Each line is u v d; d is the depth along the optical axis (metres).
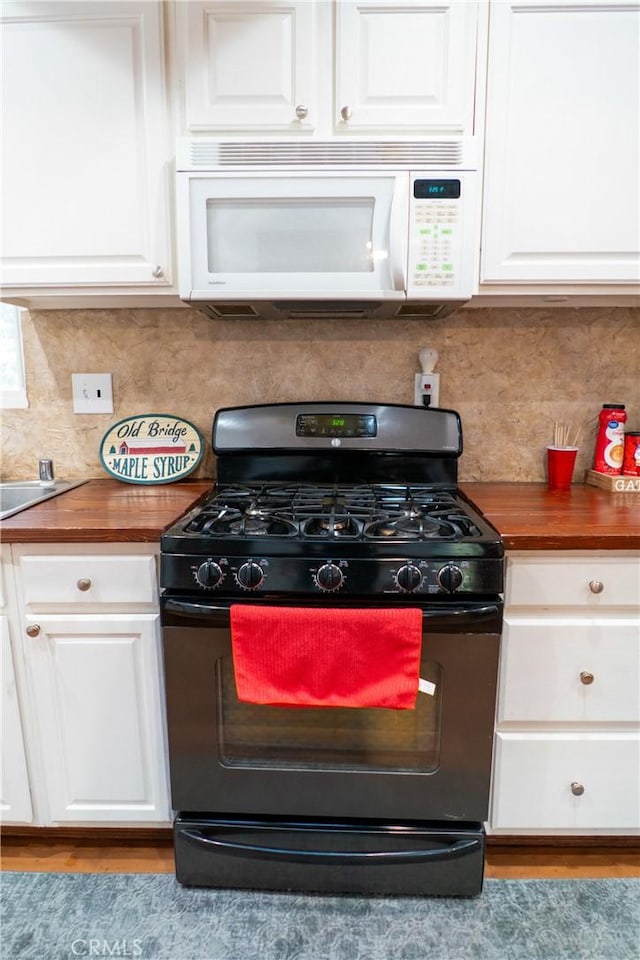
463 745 1.20
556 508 1.39
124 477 1.68
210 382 1.72
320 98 1.29
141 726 1.31
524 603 1.22
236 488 1.58
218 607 1.13
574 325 1.66
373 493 1.51
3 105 1.33
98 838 1.47
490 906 1.28
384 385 1.71
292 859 1.26
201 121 1.30
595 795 1.31
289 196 1.28
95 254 1.38
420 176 1.27
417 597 1.14
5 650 1.28
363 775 1.23
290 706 1.16
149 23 1.28
